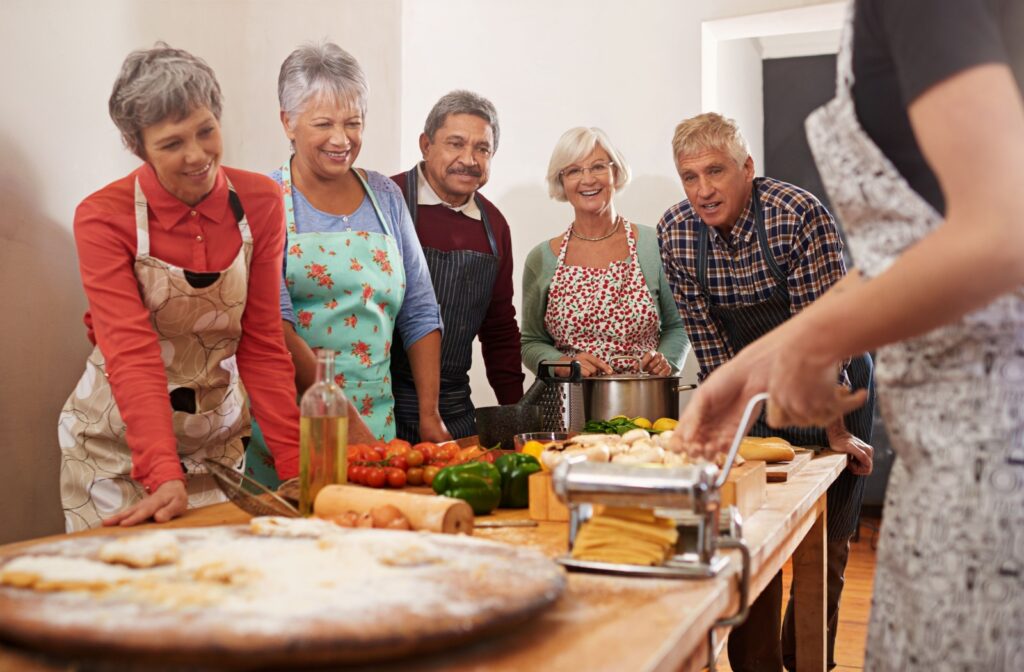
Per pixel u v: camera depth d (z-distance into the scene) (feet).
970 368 3.07
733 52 15.12
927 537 3.16
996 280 2.51
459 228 9.91
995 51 2.60
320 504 4.25
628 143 13.23
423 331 8.41
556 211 13.60
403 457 5.41
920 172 3.07
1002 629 3.03
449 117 9.45
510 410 6.82
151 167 5.44
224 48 9.45
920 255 2.60
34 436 7.22
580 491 3.50
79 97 7.63
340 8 11.84
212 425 6.19
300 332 7.86
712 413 3.79
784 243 8.19
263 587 2.71
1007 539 3.02
